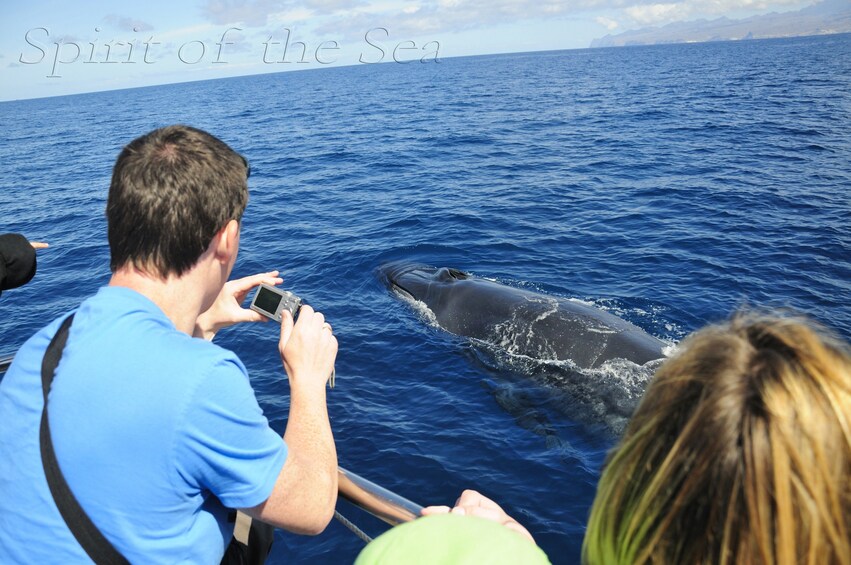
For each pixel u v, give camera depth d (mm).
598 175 18844
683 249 12055
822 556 1110
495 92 53875
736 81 51125
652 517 1246
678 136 25047
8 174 27188
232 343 8750
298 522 2143
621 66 92688
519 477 6223
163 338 2031
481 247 12789
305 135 32812
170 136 2270
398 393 7633
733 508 1158
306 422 2326
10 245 3012
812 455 1121
